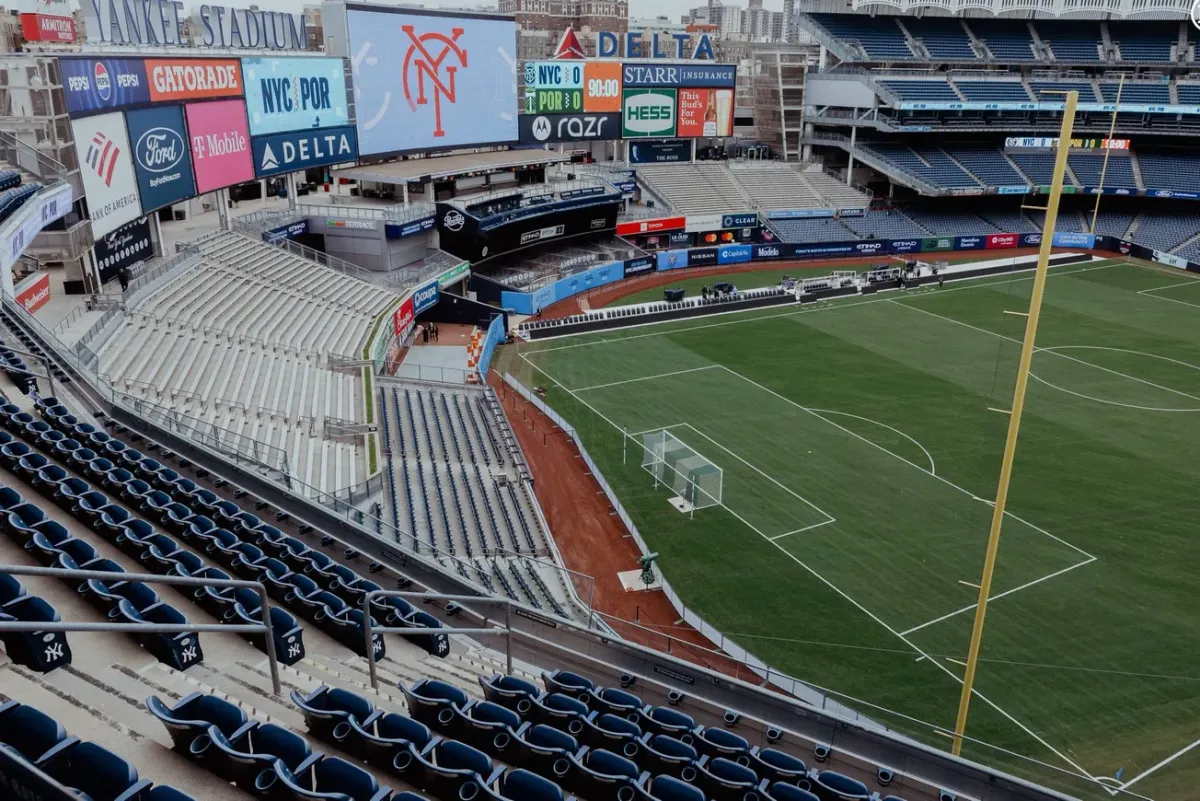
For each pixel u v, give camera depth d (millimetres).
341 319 48000
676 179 87938
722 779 13625
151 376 32000
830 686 24906
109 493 18969
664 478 38031
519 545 32000
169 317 38000
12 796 7336
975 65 93375
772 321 62812
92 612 13398
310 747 11242
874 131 93875
